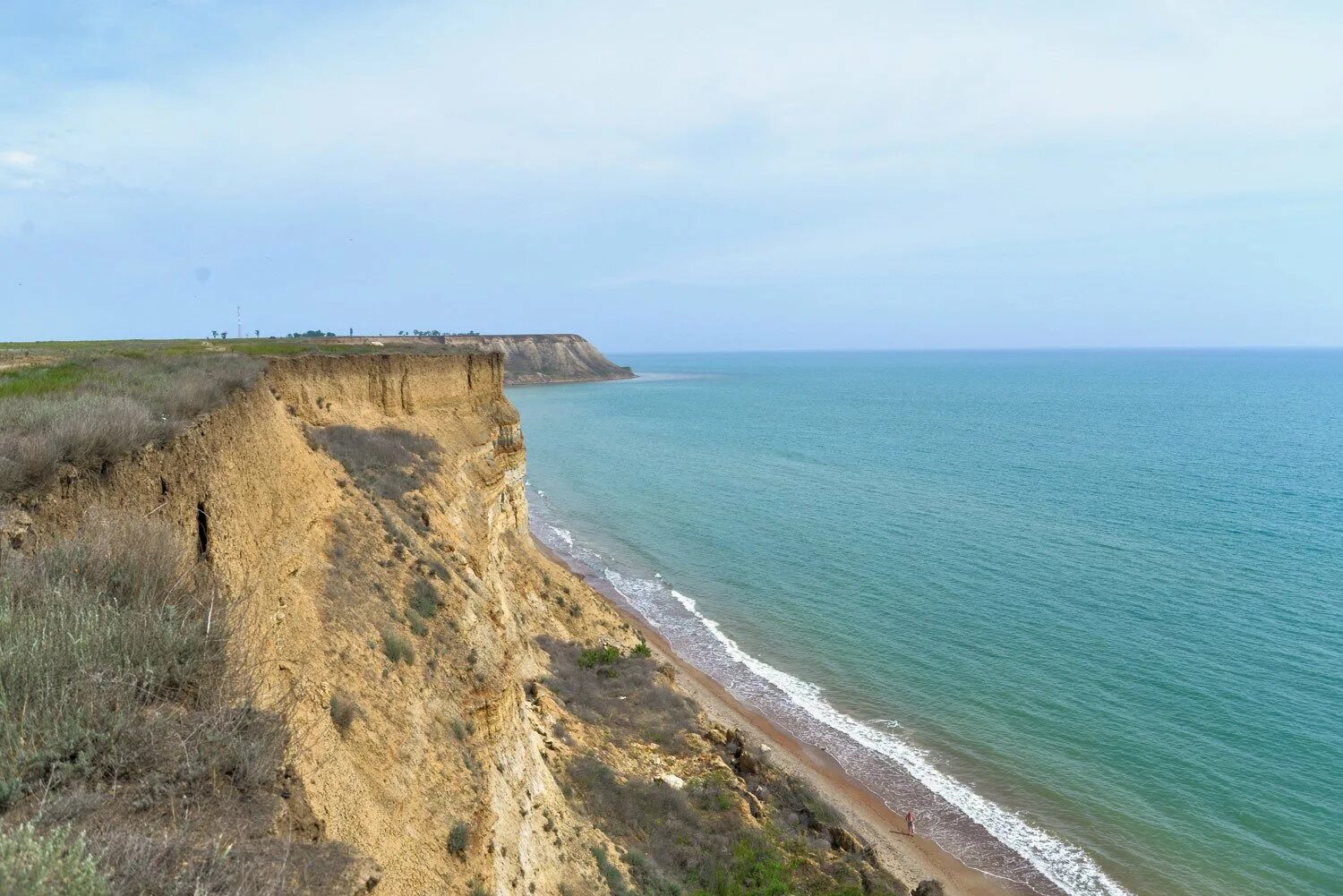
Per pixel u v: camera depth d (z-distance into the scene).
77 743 5.60
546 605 38.91
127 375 16.83
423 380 39.00
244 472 14.20
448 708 16.06
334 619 14.70
